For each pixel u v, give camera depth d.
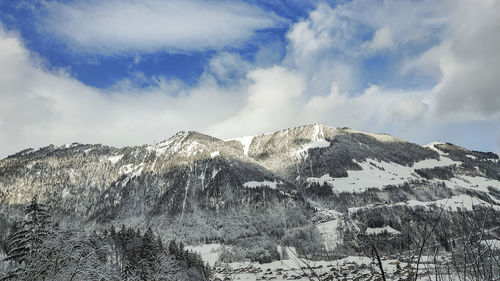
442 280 4.04
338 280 4.04
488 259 4.30
